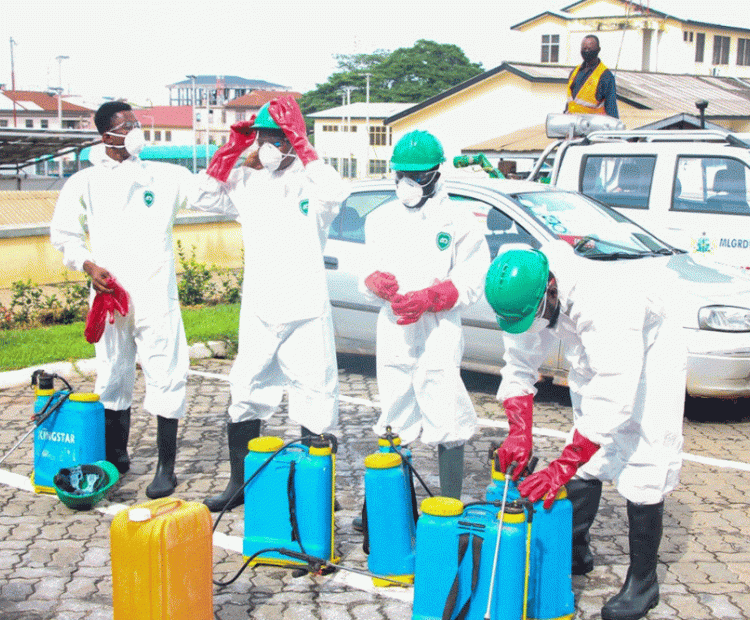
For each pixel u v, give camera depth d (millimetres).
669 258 7352
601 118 10312
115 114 5141
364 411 7129
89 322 5230
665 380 3783
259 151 4695
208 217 13727
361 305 7746
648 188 9258
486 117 38281
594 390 3619
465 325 7266
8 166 21562
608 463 4016
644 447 3830
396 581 4188
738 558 4590
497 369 7211
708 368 6613
